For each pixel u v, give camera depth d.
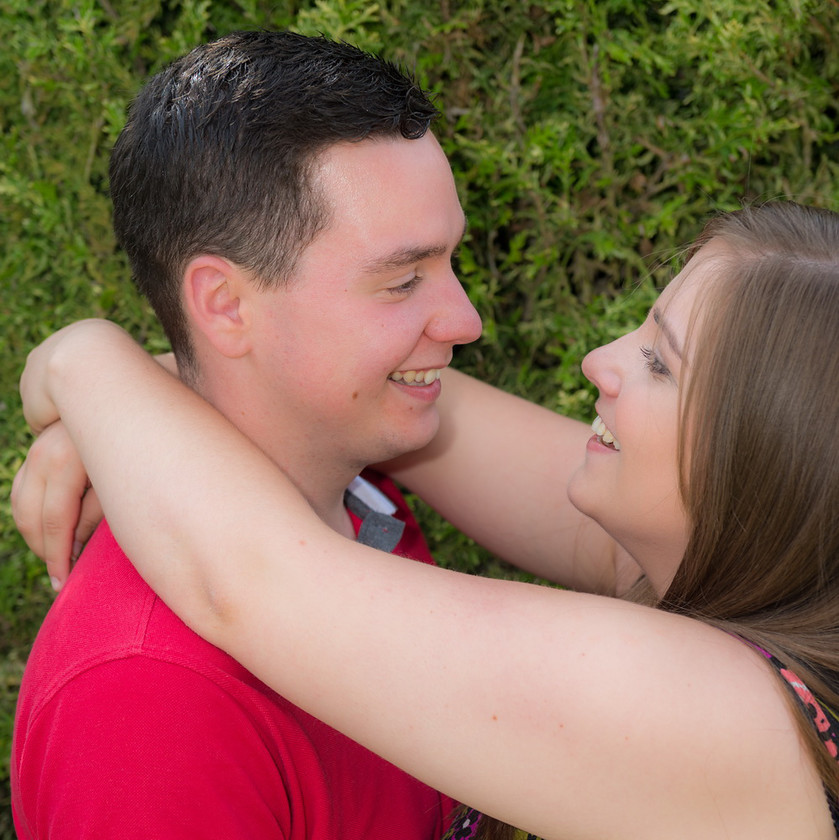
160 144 1.22
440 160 1.22
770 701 0.92
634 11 1.70
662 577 1.29
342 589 0.98
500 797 0.93
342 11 1.65
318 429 1.30
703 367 1.06
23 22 1.83
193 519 1.05
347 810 1.19
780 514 1.03
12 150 1.91
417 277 1.24
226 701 1.07
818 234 1.05
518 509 1.60
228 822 1.03
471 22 1.71
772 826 0.92
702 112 1.77
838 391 0.99
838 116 1.77
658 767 0.89
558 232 1.82
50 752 1.05
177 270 1.25
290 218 1.16
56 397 1.28
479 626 0.95
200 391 1.33
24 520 1.35
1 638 2.15
